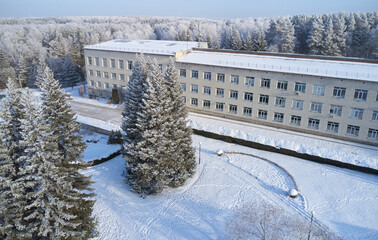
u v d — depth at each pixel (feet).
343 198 112.16
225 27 556.51
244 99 183.01
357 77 148.36
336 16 371.56
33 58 379.76
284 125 174.60
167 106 115.03
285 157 141.28
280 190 117.70
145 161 116.26
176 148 118.93
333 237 92.89
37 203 72.90
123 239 97.60
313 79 157.89
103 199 116.16
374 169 124.36
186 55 203.51
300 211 105.70
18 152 75.25
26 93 70.95
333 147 150.71
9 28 629.51
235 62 183.52
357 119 152.66
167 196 117.70
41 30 568.41
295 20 432.66
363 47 334.65
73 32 529.45
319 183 121.29
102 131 173.99
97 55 240.94
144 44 246.68
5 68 319.06
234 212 106.52
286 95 168.35
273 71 167.32
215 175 129.18
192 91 200.13
